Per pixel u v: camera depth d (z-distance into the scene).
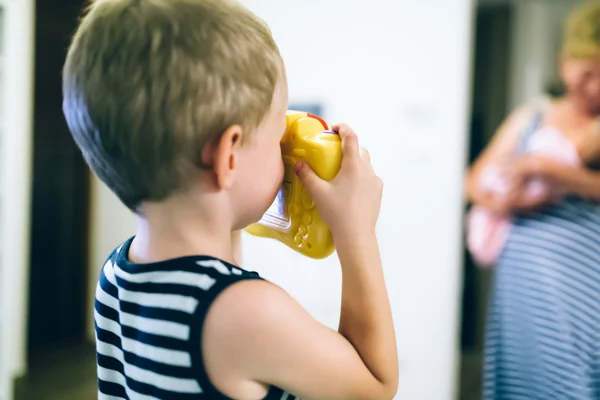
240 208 0.50
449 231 1.47
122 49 0.43
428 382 1.53
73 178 2.42
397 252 1.55
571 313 1.26
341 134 0.54
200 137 0.44
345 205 0.51
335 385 0.46
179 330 0.45
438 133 1.47
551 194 1.29
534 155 1.31
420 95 1.49
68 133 2.40
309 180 0.53
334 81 1.60
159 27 0.43
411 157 1.52
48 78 2.36
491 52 1.39
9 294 1.84
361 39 1.56
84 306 2.49
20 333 1.89
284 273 1.70
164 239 0.49
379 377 0.49
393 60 1.52
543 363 1.31
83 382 2.02
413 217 1.52
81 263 2.47
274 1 1.66
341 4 1.58
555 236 1.29
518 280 1.35
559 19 1.27
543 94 1.31
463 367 1.48
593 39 1.20
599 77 1.20
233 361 0.44
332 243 0.54
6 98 1.77
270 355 0.44
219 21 0.45
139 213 0.50
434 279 1.50
